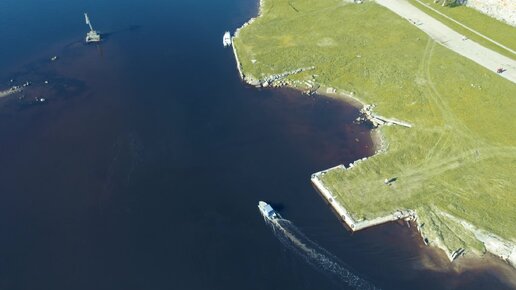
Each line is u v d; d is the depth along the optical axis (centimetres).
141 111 11044
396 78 11494
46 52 13675
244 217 8256
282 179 9119
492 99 10538
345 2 15050
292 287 7094
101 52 13575
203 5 16088
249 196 8712
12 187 8994
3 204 8625
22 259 7619
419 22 13538
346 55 12612
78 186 8975
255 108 11169
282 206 8512
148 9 15900
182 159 9588
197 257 7556
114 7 16075
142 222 8188
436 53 12150
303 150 9881
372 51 12625
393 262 7538
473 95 10694
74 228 8125
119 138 10200
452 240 7825
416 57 12106
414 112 10512
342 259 7562
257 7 15875
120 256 7612
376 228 8119
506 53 11969
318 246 7775
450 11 13912
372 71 11919
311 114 10969
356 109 11088
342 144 10062
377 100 11125
